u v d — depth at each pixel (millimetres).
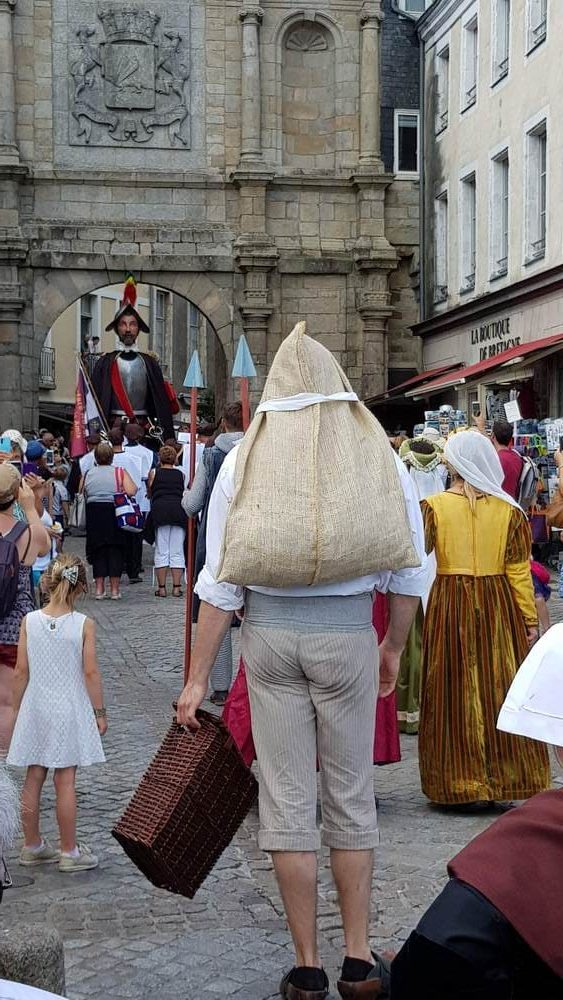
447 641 7273
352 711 4688
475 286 29250
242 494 4574
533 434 21828
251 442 4648
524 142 25906
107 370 29656
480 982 2033
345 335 32875
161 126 32312
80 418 27922
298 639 4598
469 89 29734
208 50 32344
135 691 11586
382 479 4621
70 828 6496
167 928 5656
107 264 31938
